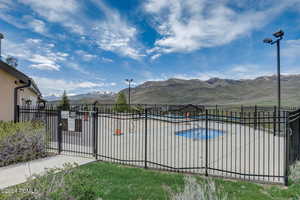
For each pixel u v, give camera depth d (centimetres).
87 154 560
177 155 564
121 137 835
